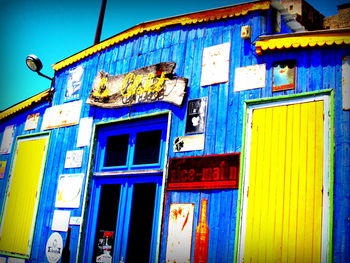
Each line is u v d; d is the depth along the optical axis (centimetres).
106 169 583
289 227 385
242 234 412
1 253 689
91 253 553
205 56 512
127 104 573
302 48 428
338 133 381
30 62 706
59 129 680
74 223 584
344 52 401
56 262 590
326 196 372
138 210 523
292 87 423
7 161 769
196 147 478
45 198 652
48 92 724
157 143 533
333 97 393
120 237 530
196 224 450
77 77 688
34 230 646
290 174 399
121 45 633
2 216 722
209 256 429
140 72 573
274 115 428
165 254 464
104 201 571
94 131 612
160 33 580
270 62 448
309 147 395
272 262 386
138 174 533
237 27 494
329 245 357
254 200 414
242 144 438
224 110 469
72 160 630
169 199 482
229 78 478
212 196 447
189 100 506
